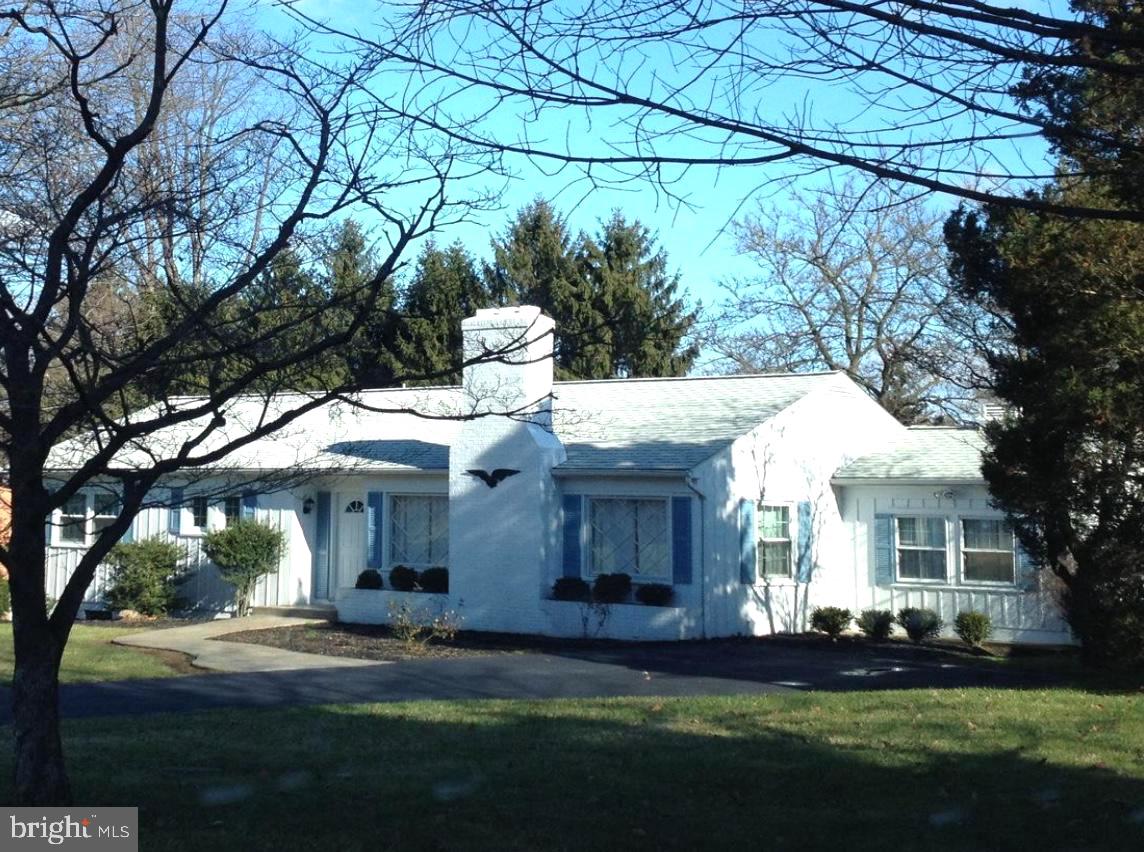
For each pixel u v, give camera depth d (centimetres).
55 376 1027
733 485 2152
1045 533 1600
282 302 842
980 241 1572
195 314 736
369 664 1723
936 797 847
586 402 2566
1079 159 786
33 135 1169
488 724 1154
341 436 2473
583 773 916
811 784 882
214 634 2094
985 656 1934
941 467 2289
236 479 2164
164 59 828
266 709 1285
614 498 2150
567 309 2892
